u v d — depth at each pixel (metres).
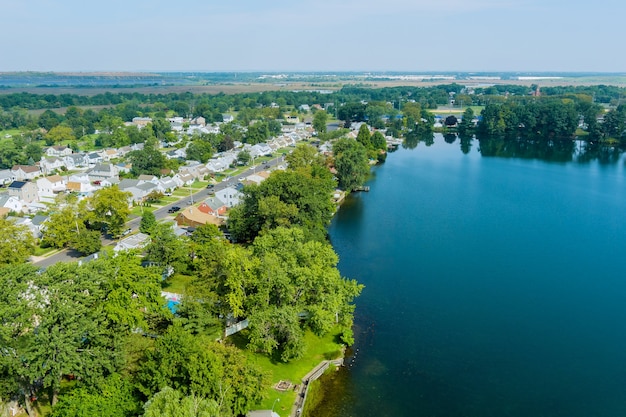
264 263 64.69
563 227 115.12
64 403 46.81
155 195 133.75
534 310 77.56
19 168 161.12
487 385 60.09
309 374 60.78
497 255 99.00
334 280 66.62
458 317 75.44
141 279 56.84
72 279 49.09
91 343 49.19
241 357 52.59
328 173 142.50
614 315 76.06
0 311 43.03
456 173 173.12
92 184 149.88
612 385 60.22
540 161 195.50
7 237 85.88
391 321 74.25
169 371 47.47
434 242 106.06
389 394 58.34
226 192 129.12
